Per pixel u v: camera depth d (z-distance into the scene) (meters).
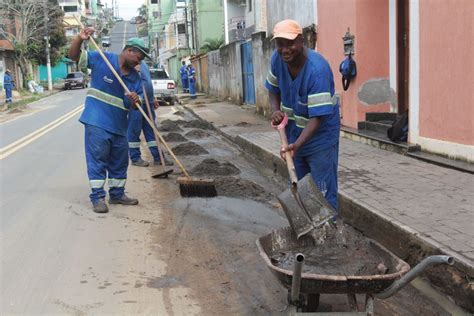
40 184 7.95
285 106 4.48
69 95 37.25
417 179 6.63
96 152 6.37
